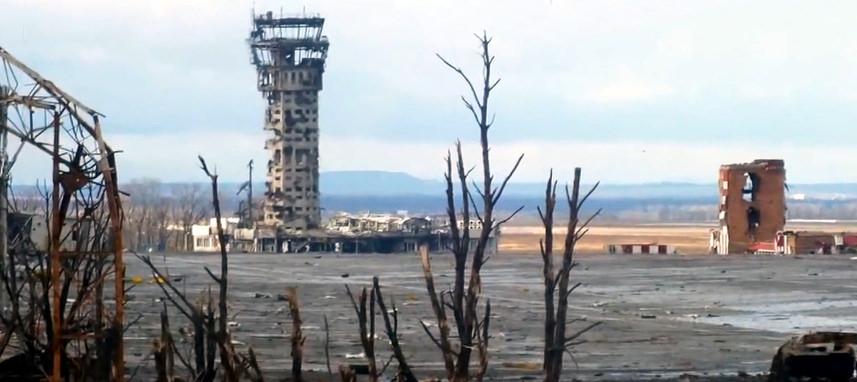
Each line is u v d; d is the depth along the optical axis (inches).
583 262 2522.1
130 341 1039.6
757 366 1003.3
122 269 504.4
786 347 798.5
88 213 549.6
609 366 1000.2
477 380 423.2
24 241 749.3
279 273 2190.0
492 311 1450.5
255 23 5846.5
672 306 1544.0
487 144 433.4
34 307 600.7
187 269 2268.7
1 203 716.7
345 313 1398.9
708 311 1478.8
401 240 5182.1
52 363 543.5
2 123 551.2
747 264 2468.0
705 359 1045.2
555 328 466.0
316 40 5816.9
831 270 2261.3
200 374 473.7
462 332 426.3
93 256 597.0
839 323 1341.0
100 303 549.3
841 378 783.7
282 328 1224.8
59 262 534.0
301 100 5797.2
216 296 1566.2
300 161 5767.7
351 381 449.1
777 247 3201.3
